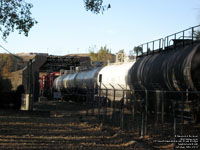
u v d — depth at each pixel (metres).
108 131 16.92
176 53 19.45
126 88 27.27
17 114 25.47
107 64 37.81
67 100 49.91
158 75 20.56
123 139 14.29
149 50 25.64
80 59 68.25
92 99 27.80
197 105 16.23
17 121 21.16
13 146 11.85
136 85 24.75
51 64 69.00
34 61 57.34
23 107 30.53
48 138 14.12
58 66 72.31
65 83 49.62
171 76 18.72
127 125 18.62
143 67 23.84
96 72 36.06
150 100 20.77
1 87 34.09
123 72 28.20
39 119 22.77
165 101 18.53
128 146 12.57
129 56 31.58
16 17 22.88
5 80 36.62
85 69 43.34
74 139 14.04
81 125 19.84
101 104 25.70
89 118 23.98
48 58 64.38
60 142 13.08
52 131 16.59
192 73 16.81
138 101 22.45
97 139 14.23
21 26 22.94
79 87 41.91
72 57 67.06
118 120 21.30
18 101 32.69
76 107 35.84
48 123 20.44
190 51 17.56
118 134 15.62
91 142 13.35
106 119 22.47
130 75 26.27
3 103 32.44
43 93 64.81
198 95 16.20
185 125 16.17
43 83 66.81
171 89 18.92
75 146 12.20
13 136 14.45
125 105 26.80
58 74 62.72
